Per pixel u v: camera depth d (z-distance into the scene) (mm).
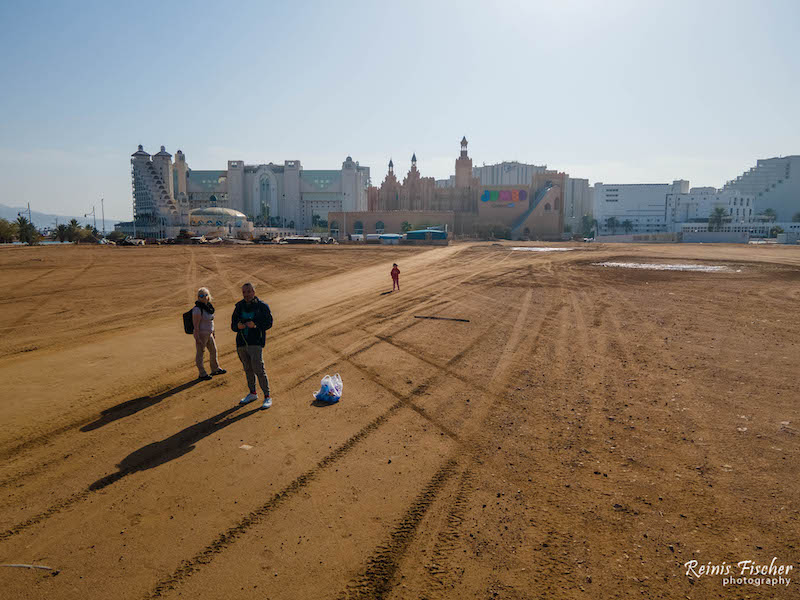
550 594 3471
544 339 11977
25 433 6391
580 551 3961
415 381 8656
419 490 4965
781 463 5418
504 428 6531
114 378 8883
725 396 7664
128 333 13016
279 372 9328
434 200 156000
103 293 20938
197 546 4086
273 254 46750
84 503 4746
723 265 35344
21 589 3553
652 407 7246
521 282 25453
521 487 4996
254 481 5180
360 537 4199
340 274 30094
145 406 7445
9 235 90688
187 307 17531
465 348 11109
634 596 3434
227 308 17625
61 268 31172
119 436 6324
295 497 4855
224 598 3477
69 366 9711
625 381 8531
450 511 4566
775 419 6691
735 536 4121
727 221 177375
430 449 5918
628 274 29188
